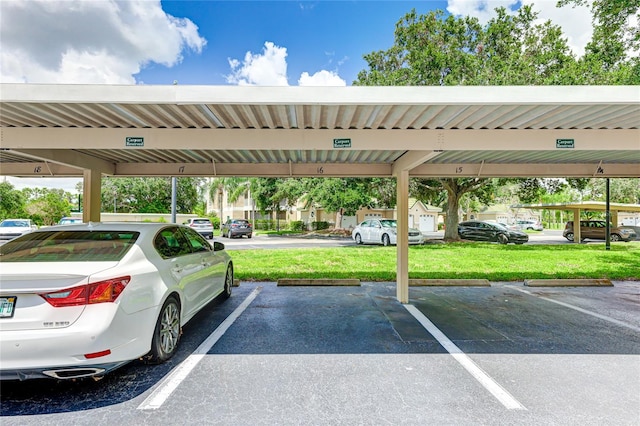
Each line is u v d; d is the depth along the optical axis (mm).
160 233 4320
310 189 25469
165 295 3686
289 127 4750
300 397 3100
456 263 11266
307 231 33500
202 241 5719
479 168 7727
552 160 7535
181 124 4578
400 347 4309
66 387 3250
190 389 3236
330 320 5410
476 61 16844
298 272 9570
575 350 4234
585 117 4312
